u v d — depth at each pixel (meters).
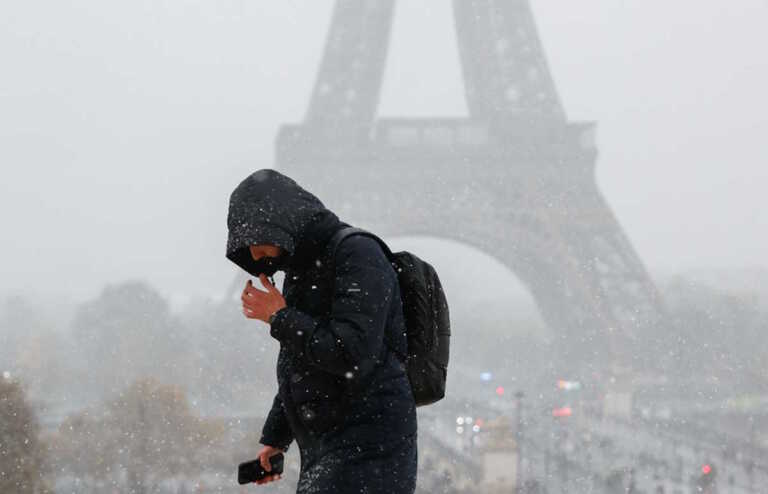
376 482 3.35
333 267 3.54
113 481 37.47
